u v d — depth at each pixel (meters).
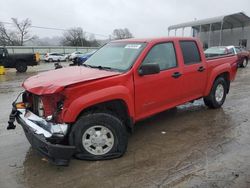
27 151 5.02
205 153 4.80
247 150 4.90
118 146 4.62
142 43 5.46
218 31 46.25
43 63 42.06
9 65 22.41
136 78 4.99
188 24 42.44
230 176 4.04
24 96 4.88
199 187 3.78
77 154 4.50
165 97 5.63
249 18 38.34
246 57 22.06
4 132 6.01
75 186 3.90
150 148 5.04
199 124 6.31
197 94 6.65
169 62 5.75
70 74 4.88
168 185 3.85
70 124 4.32
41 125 4.36
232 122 6.44
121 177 4.09
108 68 5.25
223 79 7.50
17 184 3.98
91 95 4.35
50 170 4.33
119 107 4.84
